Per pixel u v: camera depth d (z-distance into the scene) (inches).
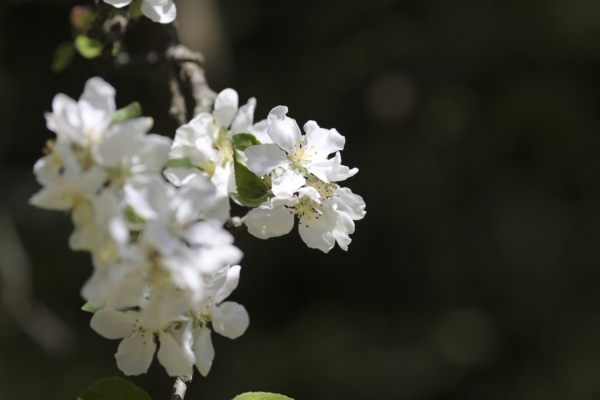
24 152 297.4
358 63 317.1
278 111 60.6
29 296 234.4
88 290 43.6
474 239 320.2
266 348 292.8
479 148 330.3
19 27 281.3
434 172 321.4
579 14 319.6
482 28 324.5
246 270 313.0
